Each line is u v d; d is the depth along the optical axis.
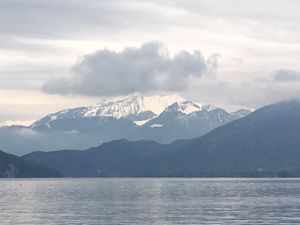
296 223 171.62
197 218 186.25
